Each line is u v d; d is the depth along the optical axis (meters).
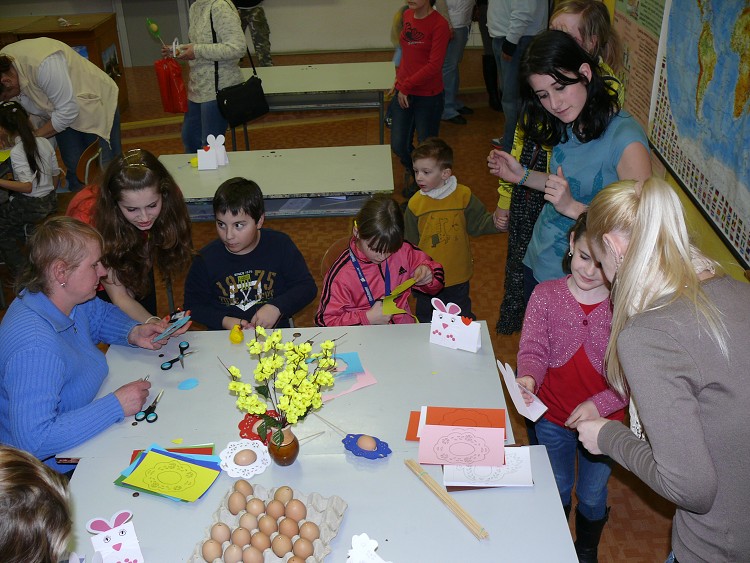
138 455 1.79
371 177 3.70
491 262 4.34
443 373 2.07
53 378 1.83
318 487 1.68
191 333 2.33
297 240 4.71
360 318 2.41
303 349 1.71
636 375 1.25
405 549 1.51
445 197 3.12
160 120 6.82
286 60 8.46
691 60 2.73
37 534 1.09
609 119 2.20
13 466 1.12
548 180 2.24
